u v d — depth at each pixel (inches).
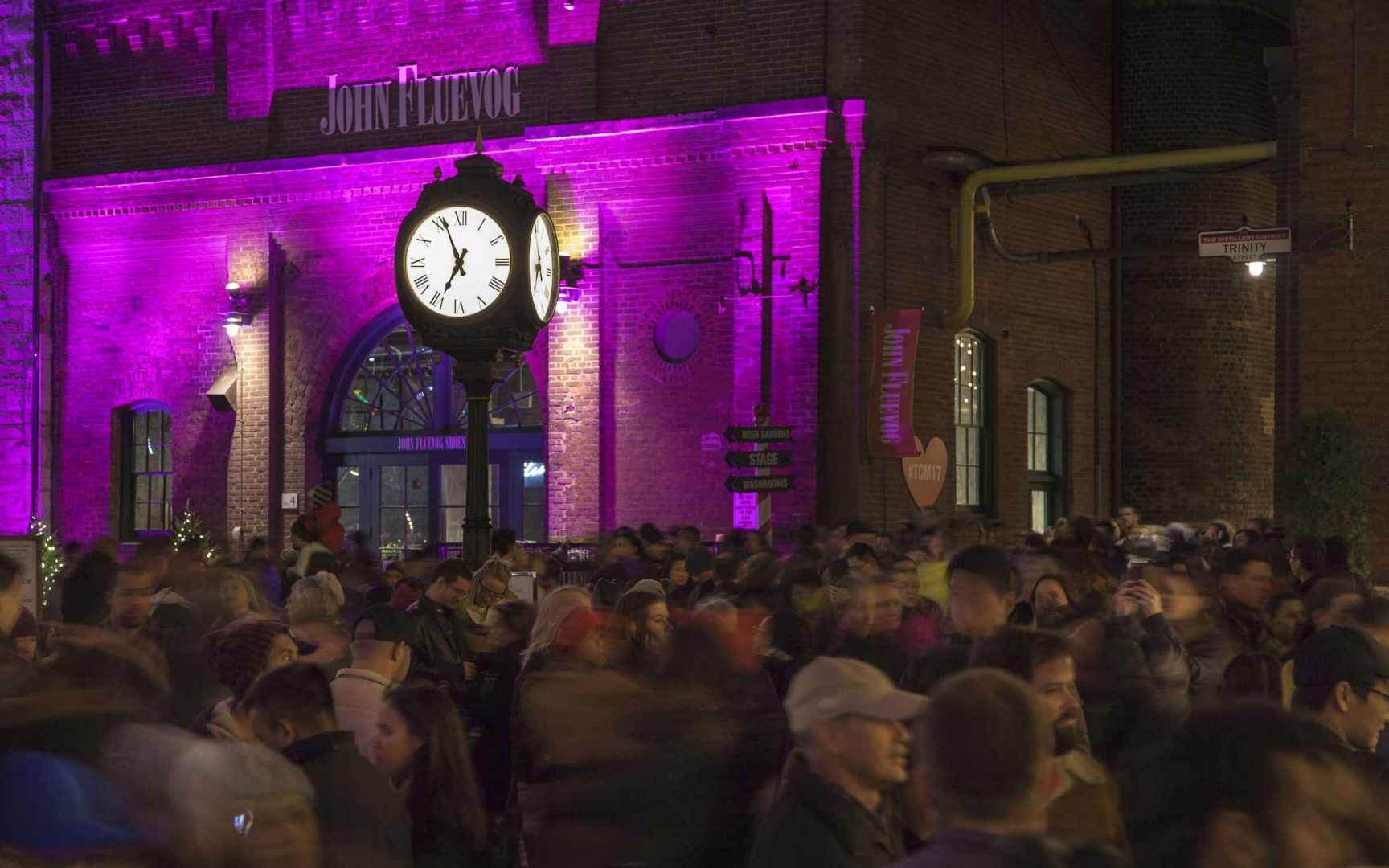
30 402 975.6
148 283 962.7
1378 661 206.4
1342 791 125.0
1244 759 123.0
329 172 906.1
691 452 828.6
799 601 386.3
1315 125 700.0
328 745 191.2
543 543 850.8
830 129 789.9
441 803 220.8
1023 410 921.5
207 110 949.8
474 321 496.4
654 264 837.8
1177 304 992.2
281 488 929.5
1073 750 194.1
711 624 246.7
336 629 318.0
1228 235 708.7
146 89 965.2
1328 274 697.0
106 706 181.2
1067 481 959.6
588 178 850.8
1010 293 910.4
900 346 788.6
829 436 797.2
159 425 971.3
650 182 836.6
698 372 828.0
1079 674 266.8
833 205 799.7
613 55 855.7
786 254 804.0
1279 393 758.5
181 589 417.4
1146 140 992.9
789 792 169.9
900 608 314.2
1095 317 979.3
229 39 941.8
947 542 491.8
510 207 500.7
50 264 982.4
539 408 888.9
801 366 798.5
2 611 287.3
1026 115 916.0
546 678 238.2
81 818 157.4
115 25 967.0
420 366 914.7
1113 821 190.7
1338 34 698.2
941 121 849.5
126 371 968.9
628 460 844.0
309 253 921.5
